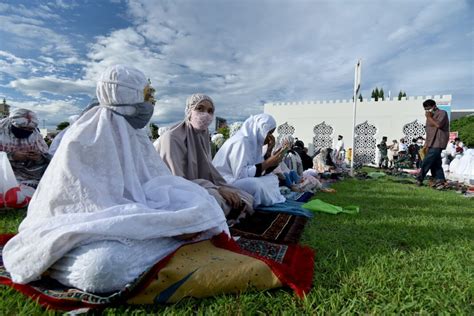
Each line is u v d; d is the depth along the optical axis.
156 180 1.74
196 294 1.25
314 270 1.55
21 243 1.33
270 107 19.98
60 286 1.32
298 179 5.32
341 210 3.10
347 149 17.50
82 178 1.39
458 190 5.54
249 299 1.23
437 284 1.44
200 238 1.59
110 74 1.66
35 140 3.77
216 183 2.93
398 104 16.88
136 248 1.30
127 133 1.69
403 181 7.20
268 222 2.63
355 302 1.25
